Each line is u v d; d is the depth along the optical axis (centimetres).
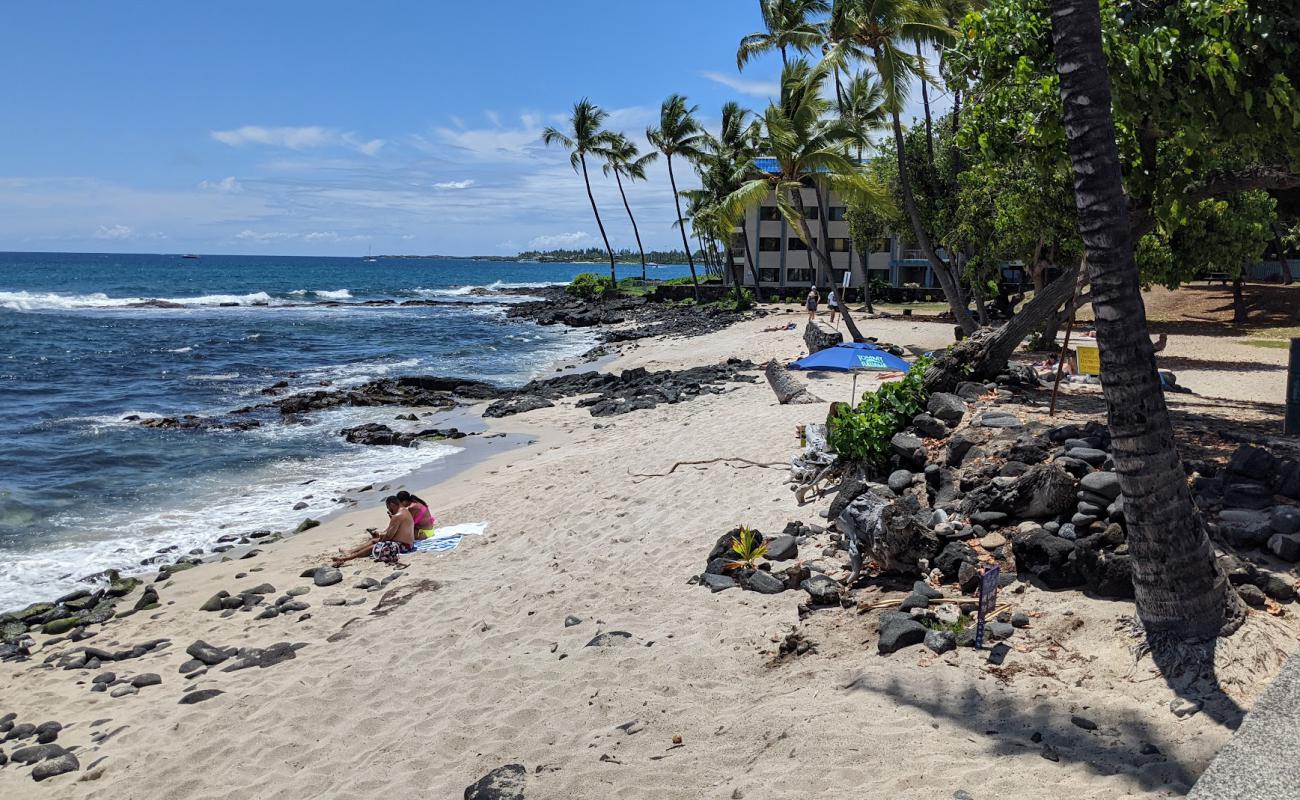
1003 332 1421
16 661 959
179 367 3556
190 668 901
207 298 8425
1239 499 786
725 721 643
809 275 7112
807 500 1151
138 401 2755
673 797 555
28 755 738
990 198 2655
